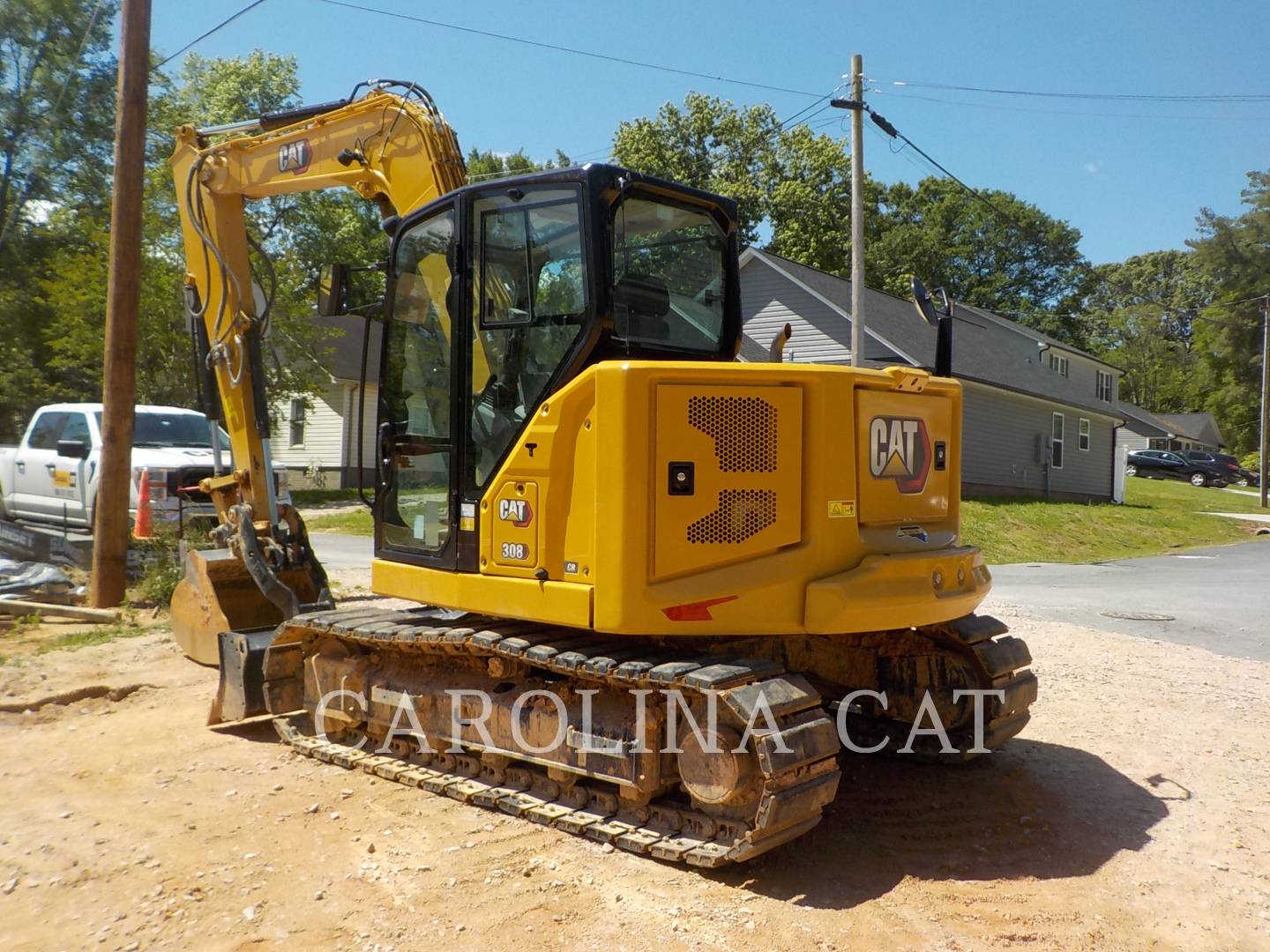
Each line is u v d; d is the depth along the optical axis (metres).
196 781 5.36
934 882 4.26
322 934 3.68
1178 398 77.44
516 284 4.79
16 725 6.40
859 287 16.22
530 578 4.60
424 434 5.27
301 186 6.86
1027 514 22.98
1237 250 58.50
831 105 16.08
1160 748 6.24
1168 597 13.17
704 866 4.18
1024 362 31.33
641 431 4.23
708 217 5.30
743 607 4.29
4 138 25.98
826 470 4.36
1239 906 4.11
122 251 9.69
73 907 3.89
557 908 3.90
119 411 9.70
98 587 9.66
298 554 7.20
